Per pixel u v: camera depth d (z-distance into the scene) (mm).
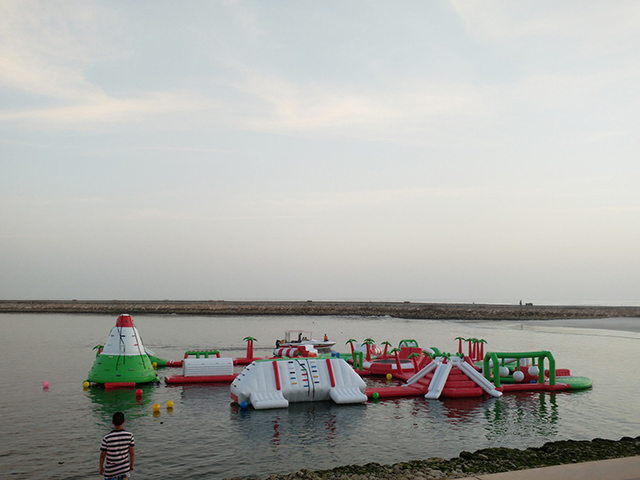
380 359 38125
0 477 14031
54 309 130125
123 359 29438
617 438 18188
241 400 23734
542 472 11062
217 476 14000
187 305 134750
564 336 66375
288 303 147000
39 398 25562
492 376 29250
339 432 18984
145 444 17250
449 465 13695
